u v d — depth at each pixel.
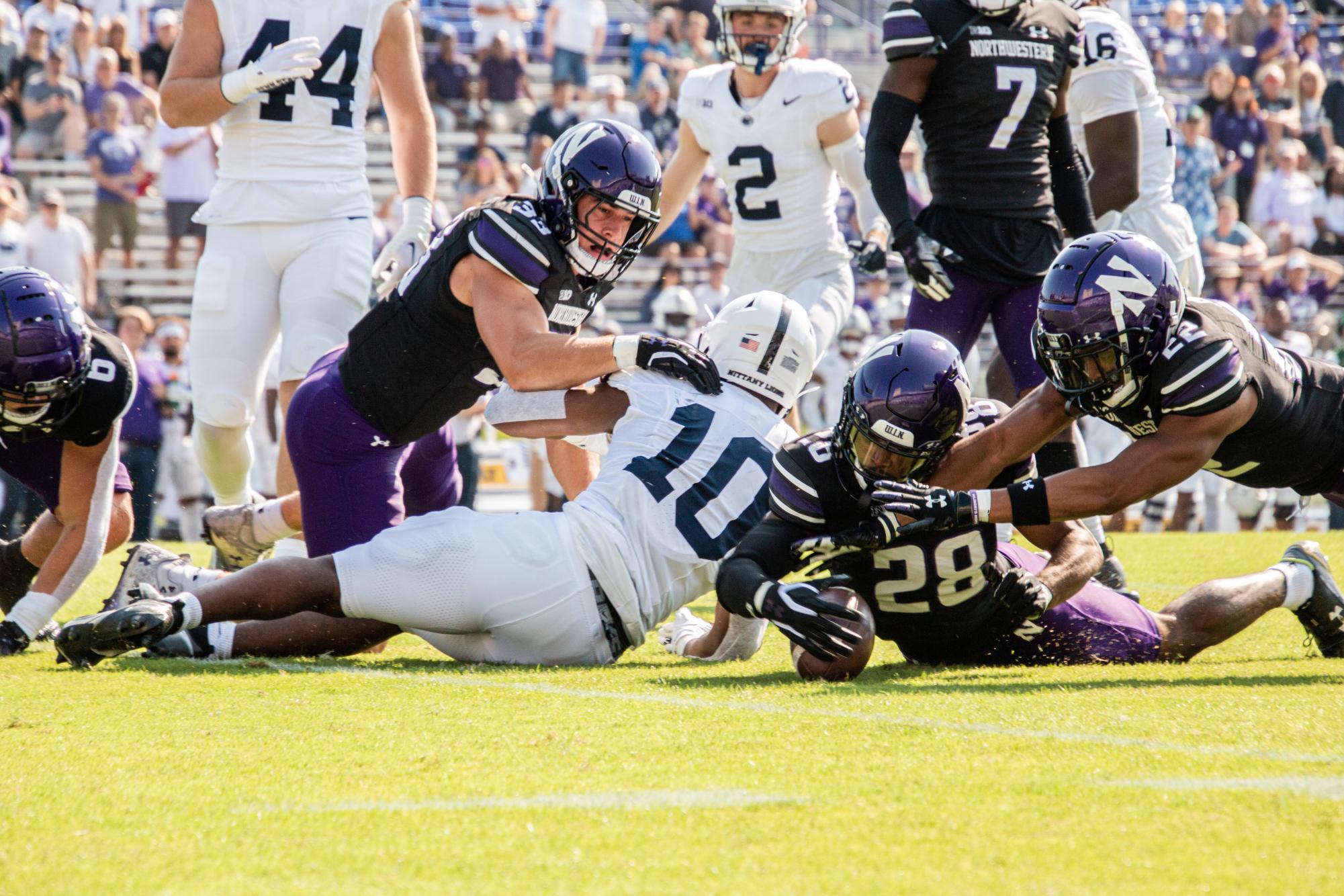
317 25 17.62
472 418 32.28
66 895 6.34
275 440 33.38
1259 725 9.29
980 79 16.44
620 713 9.93
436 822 7.33
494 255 12.82
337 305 17.59
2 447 13.69
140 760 8.72
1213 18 51.56
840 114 20.50
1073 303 11.18
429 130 18.34
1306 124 48.84
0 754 8.88
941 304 17.02
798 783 7.94
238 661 12.70
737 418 12.84
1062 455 16.14
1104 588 12.57
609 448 13.53
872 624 11.52
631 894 6.22
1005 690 10.77
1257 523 36.28
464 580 12.25
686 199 22.09
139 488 33.09
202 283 17.78
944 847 6.78
